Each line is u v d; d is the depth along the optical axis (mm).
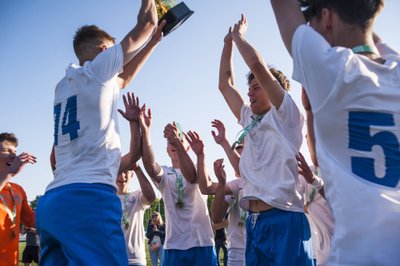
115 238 2479
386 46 1866
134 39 2762
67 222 2398
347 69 1486
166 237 5516
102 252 2400
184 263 5367
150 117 4258
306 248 3182
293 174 3178
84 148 2549
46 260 2576
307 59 1578
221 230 11938
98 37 3047
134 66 3123
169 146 5934
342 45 1668
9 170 4145
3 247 4180
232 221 5445
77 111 2607
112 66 2654
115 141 2662
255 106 3543
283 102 3162
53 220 2414
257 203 3361
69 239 2379
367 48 1625
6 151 4551
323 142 1582
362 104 1482
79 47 3066
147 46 3170
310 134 2490
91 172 2504
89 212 2420
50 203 2455
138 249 5609
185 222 5438
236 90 3996
